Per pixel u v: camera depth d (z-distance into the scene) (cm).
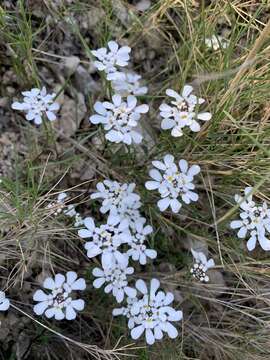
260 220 23
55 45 28
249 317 27
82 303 21
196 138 26
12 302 24
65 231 24
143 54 30
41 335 24
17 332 25
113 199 23
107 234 22
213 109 26
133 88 26
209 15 29
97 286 22
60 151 27
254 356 26
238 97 26
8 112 26
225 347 26
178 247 27
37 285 25
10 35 26
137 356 24
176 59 29
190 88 23
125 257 22
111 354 24
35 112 23
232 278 27
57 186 26
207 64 27
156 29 30
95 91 28
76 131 27
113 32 29
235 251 26
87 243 22
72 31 29
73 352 25
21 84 27
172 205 22
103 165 26
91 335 26
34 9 28
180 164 23
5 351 24
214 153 26
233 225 23
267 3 28
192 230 27
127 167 26
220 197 27
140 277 26
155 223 27
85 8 28
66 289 21
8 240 23
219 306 27
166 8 28
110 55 24
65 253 26
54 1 28
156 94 29
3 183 24
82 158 27
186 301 27
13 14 28
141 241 23
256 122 27
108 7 28
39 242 24
